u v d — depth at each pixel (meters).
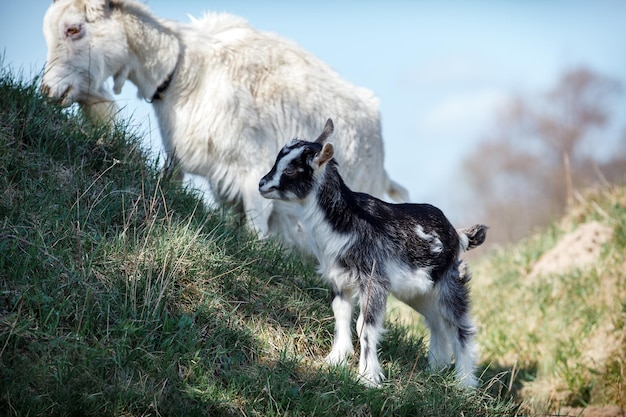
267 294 8.59
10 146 8.90
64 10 10.36
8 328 6.84
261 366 7.63
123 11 10.55
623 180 15.96
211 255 8.52
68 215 8.16
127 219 8.59
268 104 10.83
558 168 37.97
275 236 10.48
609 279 12.65
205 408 6.89
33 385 6.55
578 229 14.27
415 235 8.29
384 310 7.98
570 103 41.50
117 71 10.65
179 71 10.61
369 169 11.97
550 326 12.13
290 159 8.00
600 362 11.24
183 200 9.52
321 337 8.46
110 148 9.58
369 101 12.17
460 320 8.59
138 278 7.80
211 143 10.54
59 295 7.29
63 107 9.85
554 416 9.30
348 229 8.00
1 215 7.97
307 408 7.16
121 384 6.77
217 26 11.38
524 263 14.16
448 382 8.16
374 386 7.70
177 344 7.35
